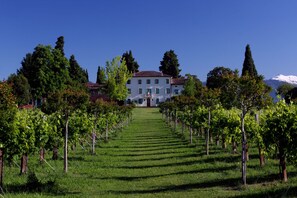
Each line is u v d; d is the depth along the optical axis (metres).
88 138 27.84
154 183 13.91
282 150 12.57
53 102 16.41
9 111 11.96
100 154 22.89
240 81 13.11
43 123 15.30
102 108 27.88
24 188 12.27
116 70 88.00
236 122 17.72
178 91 109.62
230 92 13.27
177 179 14.52
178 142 28.98
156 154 22.94
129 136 36.31
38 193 11.56
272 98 13.46
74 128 18.78
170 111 47.25
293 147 12.30
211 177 14.30
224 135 20.97
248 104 13.16
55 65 68.38
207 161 18.44
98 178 14.95
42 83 66.44
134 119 65.94
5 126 12.19
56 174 15.06
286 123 12.37
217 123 20.84
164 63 132.12
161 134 37.56
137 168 17.80
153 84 110.12
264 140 13.02
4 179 13.68
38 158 19.30
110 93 86.69
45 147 16.81
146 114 79.88
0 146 12.39
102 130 30.36
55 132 16.52
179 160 19.64
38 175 14.63
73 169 16.69
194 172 15.81
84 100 16.86
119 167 18.11
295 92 40.22
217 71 79.50
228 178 13.77
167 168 17.41
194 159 19.42
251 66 87.75
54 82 67.75
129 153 23.86
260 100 13.21
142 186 13.38
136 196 11.46
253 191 11.28
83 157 20.77
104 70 88.44
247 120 17.08
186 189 12.47
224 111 21.05
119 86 87.69
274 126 12.55
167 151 23.97
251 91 13.02
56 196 11.22
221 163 17.25
